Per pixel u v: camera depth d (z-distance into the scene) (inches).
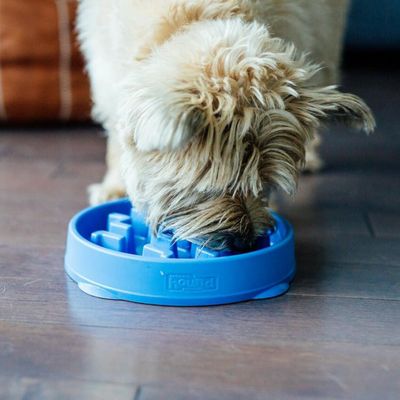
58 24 143.6
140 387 60.7
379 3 203.2
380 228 102.1
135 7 86.3
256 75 72.5
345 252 92.8
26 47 143.6
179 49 74.5
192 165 71.4
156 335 69.5
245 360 65.4
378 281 84.0
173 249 81.4
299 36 100.0
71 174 124.3
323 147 143.7
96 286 77.8
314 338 69.9
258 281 77.7
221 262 75.2
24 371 62.7
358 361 65.9
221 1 83.0
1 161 131.0
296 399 59.6
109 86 96.9
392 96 189.5
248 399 59.4
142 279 75.4
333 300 78.5
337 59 127.3
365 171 129.0
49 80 147.3
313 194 116.3
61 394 59.6
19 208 106.3
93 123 157.9
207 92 69.1
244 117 70.6
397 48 215.3
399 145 145.8
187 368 63.7
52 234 96.2
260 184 73.0
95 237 85.6
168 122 61.7
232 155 70.6
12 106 147.8
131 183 79.7
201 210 75.8
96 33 98.3
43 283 80.7
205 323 72.3
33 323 71.2
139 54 81.0
